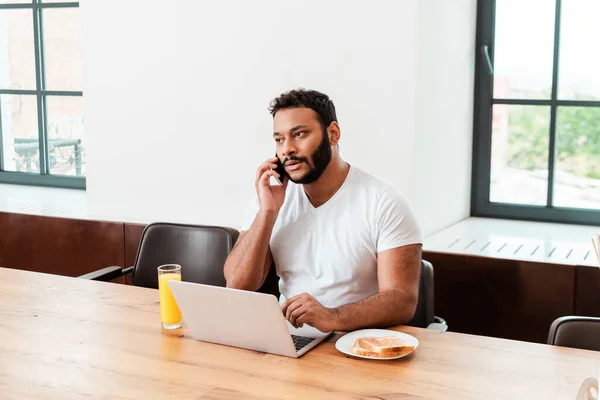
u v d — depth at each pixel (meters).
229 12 3.12
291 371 1.59
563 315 2.62
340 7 2.89
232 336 1.73
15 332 1.85
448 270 2.79
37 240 3.55
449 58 3.12
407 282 1.97
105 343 1.77
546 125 3.31
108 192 3.53
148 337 1.82
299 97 1.98
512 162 3.40
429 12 2.87
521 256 2.72
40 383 1.55
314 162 1.99
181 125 3.31
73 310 2.03
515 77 3.34
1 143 4.43
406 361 1.64
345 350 1.68
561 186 3.33
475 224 3.32
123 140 3.46
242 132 3.18
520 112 3.35
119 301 2.12
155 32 3.30
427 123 2.95
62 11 4.15
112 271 2.63
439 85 3.04
